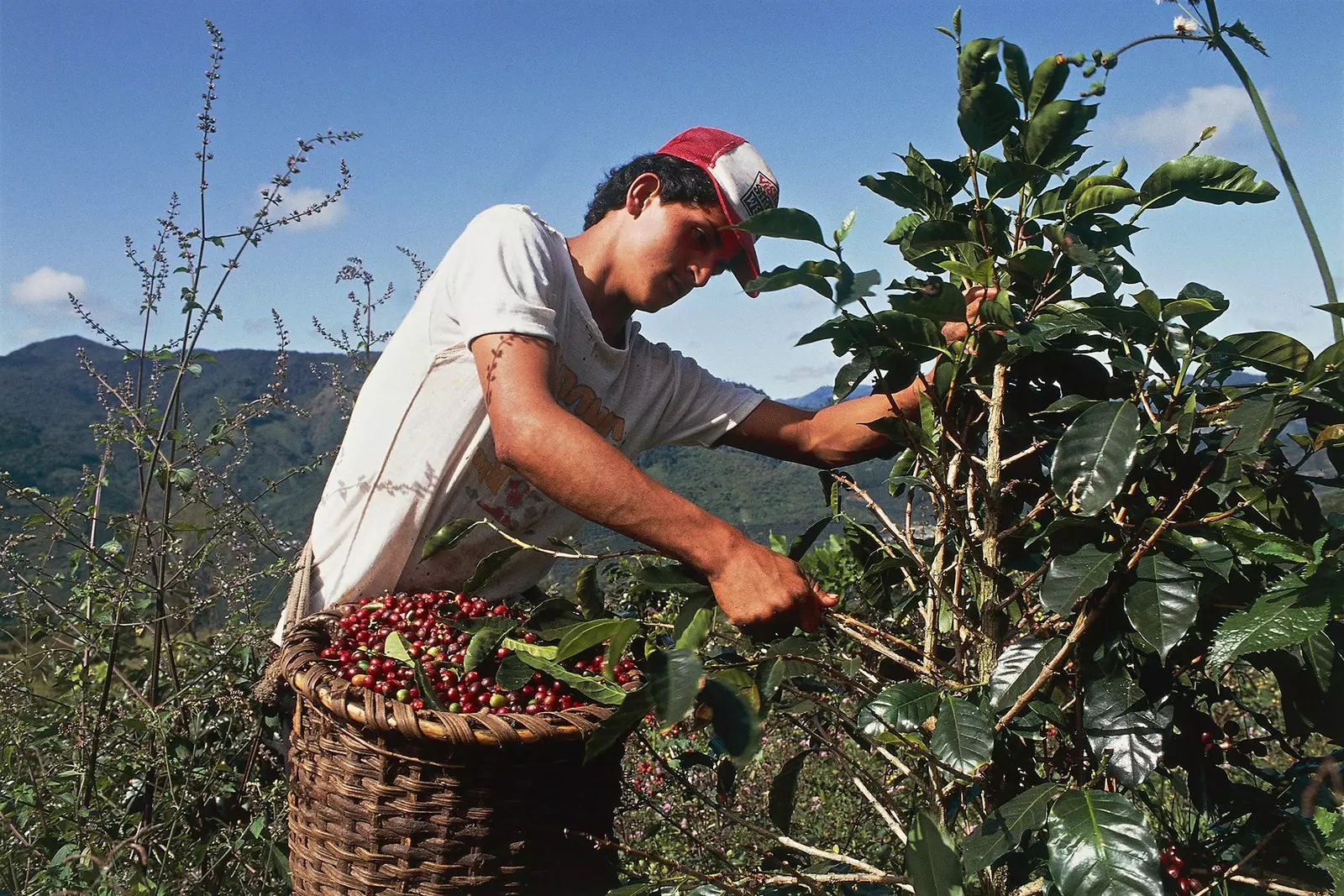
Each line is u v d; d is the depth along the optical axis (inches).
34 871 94.3
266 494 126.6
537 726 64.0
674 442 103.8
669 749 110.3
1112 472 56.9
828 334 66.8
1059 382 71.6
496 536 92.5
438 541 81.0
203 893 97.3
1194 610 53.8
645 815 108.3
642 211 89.5
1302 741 66.9
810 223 58.4
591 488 67.0
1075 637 57.6
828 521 78.7
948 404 65.5
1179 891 60.8
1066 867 51.6
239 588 120.6
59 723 117.6
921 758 67.8
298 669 73.4
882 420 70.5
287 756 82.0
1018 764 65.2
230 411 129.9
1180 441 57.1
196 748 109.7
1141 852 50.2
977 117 63.7
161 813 104.0
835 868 74.2
